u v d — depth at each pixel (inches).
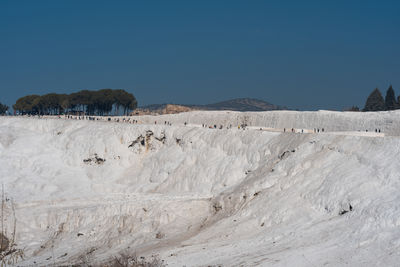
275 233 1898.4
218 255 1788.9
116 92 6259.8
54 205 2942.9
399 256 1460.4
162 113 6879.9
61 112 6761.8
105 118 5442.9
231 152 3026.6
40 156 3678.6
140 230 2415.1
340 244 1647.4
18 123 4242.1
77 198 3041.3
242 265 1622.8
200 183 2955.2
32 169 3555.6
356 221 1754.4
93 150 3634.4
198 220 2429.9
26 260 2252.7
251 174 2701.8
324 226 1823.3
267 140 2878.9
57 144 3833.7
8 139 3846.0
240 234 2018.9
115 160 3590.1
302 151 2434.8
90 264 1946.4
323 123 4136.3
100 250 2293.3
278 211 2059.5
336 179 2053.4
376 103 6220.5
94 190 3250.5
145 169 3395.7
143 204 2652.6
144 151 3609.7
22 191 3225.9
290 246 1736.0
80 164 3634.4
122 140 3661.4
